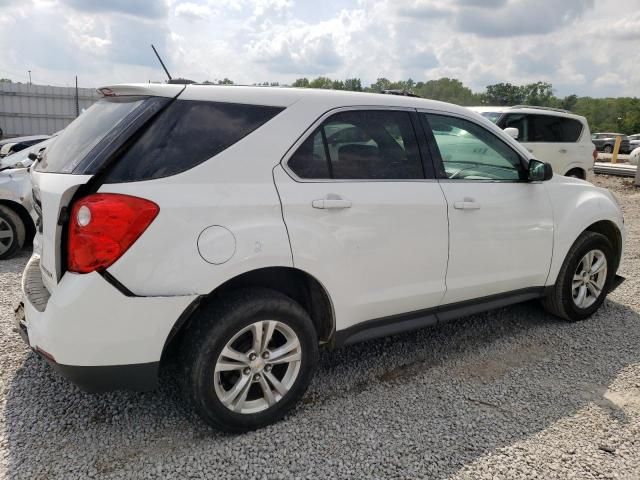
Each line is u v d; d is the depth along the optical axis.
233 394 2.72
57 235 2.45
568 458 2.67
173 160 2.55
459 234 3.48
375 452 2.68
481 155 3.74
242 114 2.78
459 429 2.89
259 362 2.78
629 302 5.02
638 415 3.07
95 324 2.38
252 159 2.73
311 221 2.84
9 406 2.99
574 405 3.17
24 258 6.23
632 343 4.08
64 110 24.17
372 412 3.05
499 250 3.73
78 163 2.55
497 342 4.07
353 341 3.17
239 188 2.66
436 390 3.32
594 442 2.80
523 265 3.93
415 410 3.08
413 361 3.73
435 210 3.33
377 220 3.07
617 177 16.64
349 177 3.05
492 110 9.96
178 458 2.60
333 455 2.65
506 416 3.03
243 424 2.76
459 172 3.58
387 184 3.17
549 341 4.09
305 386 2.96
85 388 2.50
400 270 3.23
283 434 2.81
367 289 3.12
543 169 3.88
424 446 2.74
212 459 2.59
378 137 3.22
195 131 2.64
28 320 2.63
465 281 3.59
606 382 3.46
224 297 2.70
